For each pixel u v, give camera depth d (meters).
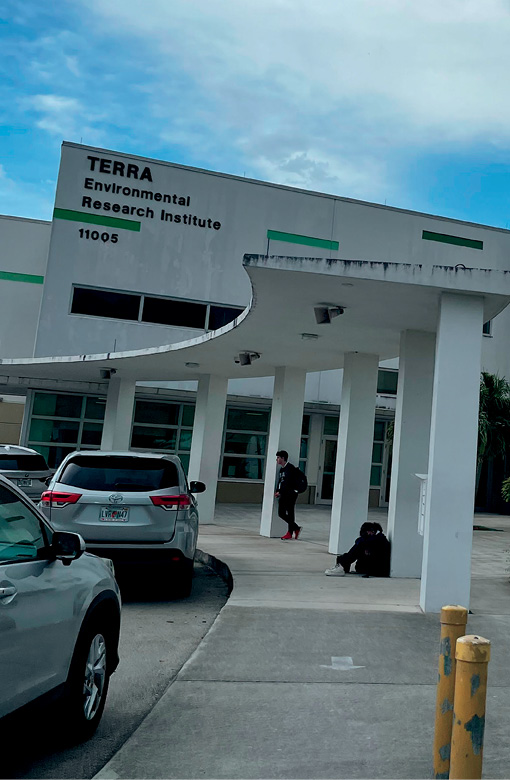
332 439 26.05
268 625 7.57
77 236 22.02
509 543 16.94
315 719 5.07
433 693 5.67
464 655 3.50
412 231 24.72
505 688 5.80
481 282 8.32
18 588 3.90
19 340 23.86
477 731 3.46
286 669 6.18
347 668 6.25
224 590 10.17
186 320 22.78
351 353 13.67
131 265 22.38
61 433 23.72
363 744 4.65
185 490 9.42
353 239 24.14
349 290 8.76
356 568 10.98
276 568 11.31
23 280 24.06
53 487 9.05
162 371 18.02
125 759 4.38
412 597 9.12
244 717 5.09
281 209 23.58
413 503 10.72
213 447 18.38
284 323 11.12
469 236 25.31
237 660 6.40
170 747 4.57
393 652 6.75
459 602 8.22
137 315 22.36
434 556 8.24
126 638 7.32
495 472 26.84
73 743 4.58
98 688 4.89
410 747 4.61
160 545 9.00
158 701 5.40
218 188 23.19
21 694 3.86
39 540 4.48
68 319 21.75
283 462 15.93
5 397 31.58
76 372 19.41
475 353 8.43
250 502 25.08
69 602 4.42
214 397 18.25
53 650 4.21
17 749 4.54
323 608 8.37
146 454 9.54
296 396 16.16
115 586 5.21
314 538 16.64
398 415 10.90
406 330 10.85
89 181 22.17
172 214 22.77
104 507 8.95
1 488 4.21
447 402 8.35
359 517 13.59
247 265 7.99
